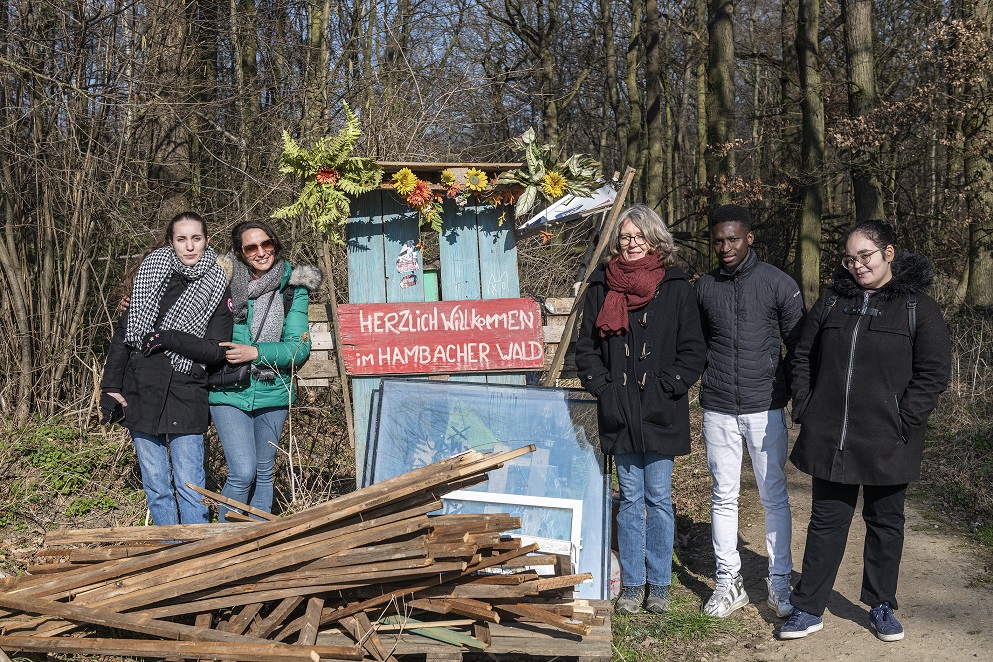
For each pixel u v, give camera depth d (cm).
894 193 1330
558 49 1914
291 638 350
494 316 451
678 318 397
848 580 452
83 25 671
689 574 475
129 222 694
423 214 441
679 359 396
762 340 398
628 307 397
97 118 675
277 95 909
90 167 657
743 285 398
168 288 406
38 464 563
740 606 422
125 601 350
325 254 482
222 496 400
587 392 420
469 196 452
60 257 659
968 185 1141
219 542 359
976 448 663
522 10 1797
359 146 780
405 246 456
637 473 408
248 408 427
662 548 411
